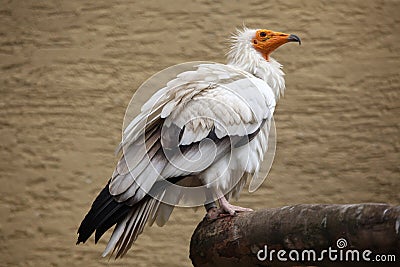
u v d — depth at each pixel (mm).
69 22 12844
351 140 12547
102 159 12406
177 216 12125
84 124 12539
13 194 12320
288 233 5418
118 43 12766
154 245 12055
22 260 12117
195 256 6391
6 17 12844
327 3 12977
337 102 12672
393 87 12766
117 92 12633
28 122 12562
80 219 12203
